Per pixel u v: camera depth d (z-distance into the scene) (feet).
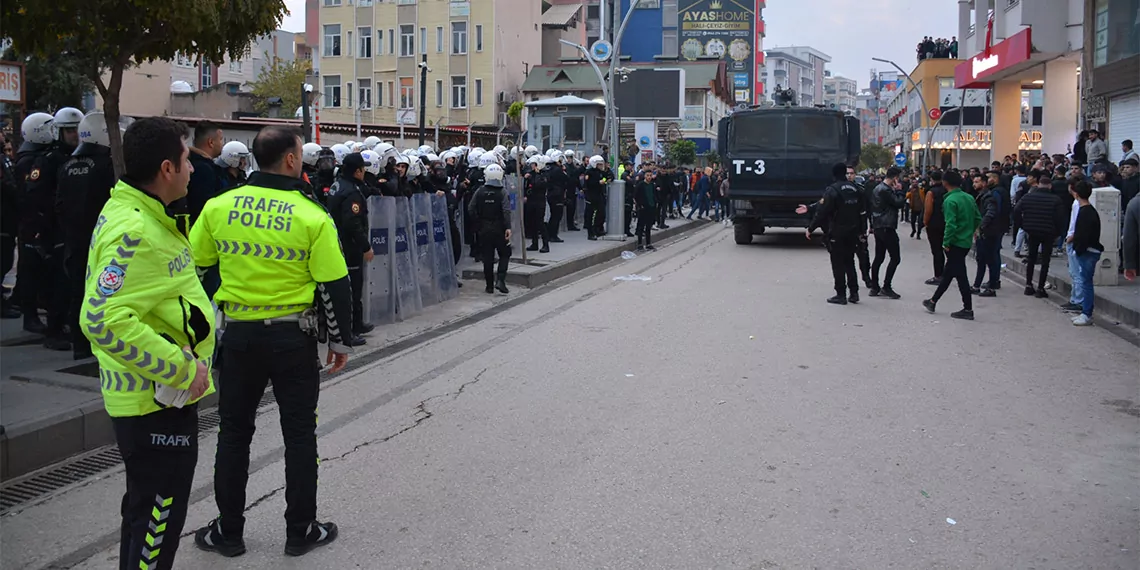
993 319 39.47
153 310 11.90
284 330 15.05
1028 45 88.63
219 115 126.00
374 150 38.17
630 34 272.51
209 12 28.78
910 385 27.20
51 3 27.58
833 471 19.39
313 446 15.57
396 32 191.11
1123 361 30.89
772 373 28.60
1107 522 16.74
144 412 12.09
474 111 188.24
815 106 75.00
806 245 78.33
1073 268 40.24
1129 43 72.13
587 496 17.92
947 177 39.58
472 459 20.24
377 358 31.17
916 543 15.74
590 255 61.82
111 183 26.04
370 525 16.58
